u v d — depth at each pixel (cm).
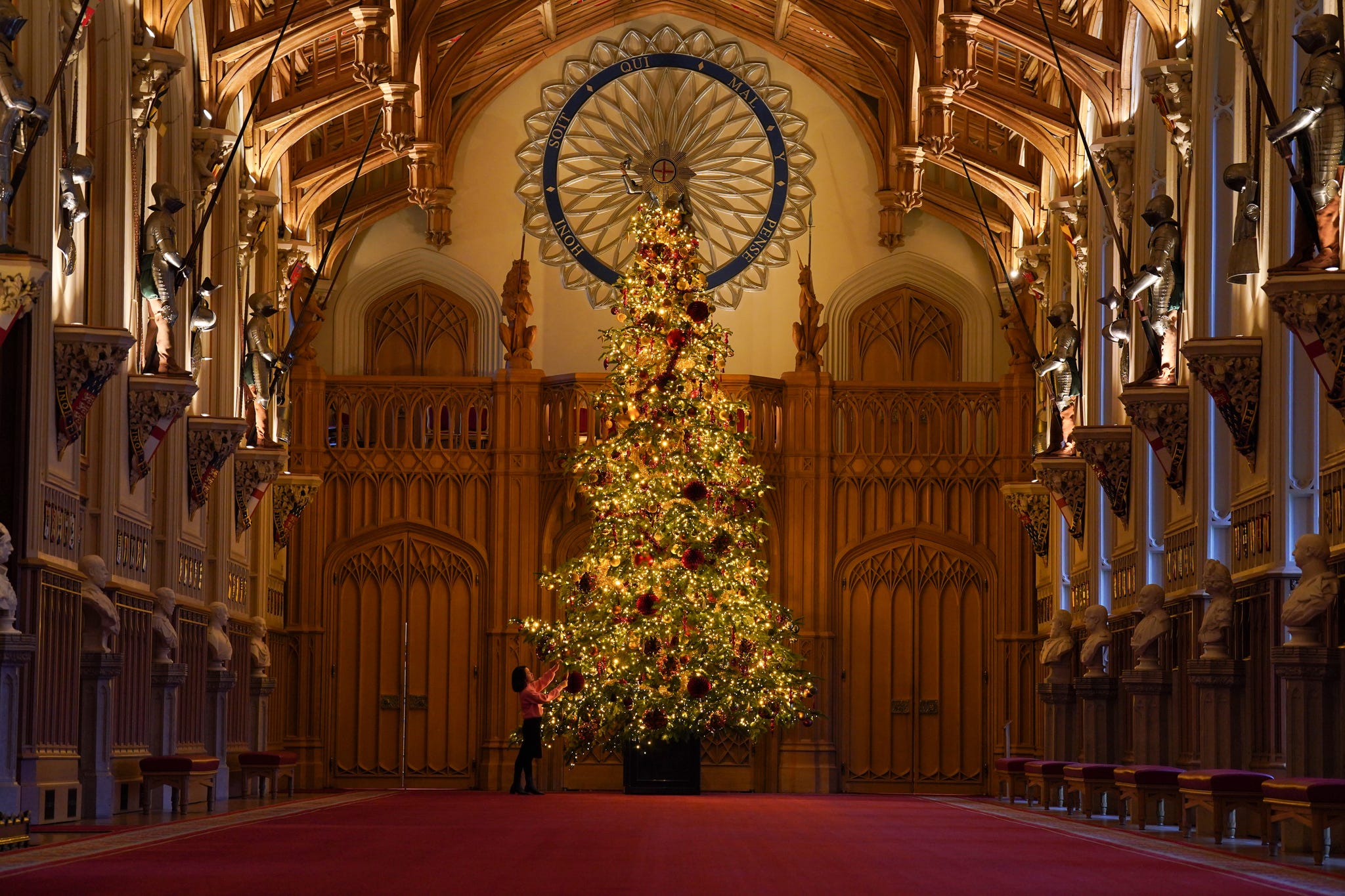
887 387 2891
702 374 2475
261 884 909
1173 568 1980
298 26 2247
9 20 1319
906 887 917
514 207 3030
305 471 2839
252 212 2477
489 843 1242
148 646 1933
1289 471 1577
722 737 2808
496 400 2867
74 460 1684
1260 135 1669
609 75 3062
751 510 2541
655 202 2948
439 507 2853
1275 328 1595
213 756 2189
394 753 2816
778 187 3042
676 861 1078
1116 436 2211
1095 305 2459
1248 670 1638
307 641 2819
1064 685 2514
